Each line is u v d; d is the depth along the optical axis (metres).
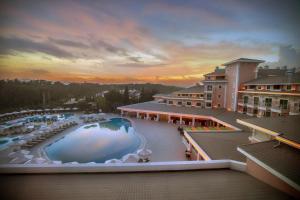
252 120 11.15
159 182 5.25
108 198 4.28
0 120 26.16
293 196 4.56
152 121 31.38
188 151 15.27
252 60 25.11
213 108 30.53
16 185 4.89
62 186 4.86
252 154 6.11
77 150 17.55
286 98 17.80
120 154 16.59
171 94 40.00
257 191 4.83
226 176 5.84
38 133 21.00
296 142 6.16
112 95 48.25
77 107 43.78
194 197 4.41
